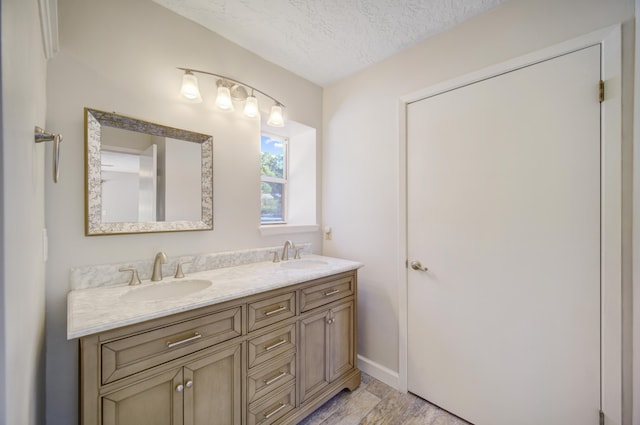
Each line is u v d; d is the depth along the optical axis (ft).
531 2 4.09
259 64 5.93
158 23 4.50
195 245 4.97
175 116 4.70
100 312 2.93
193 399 3.33
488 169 4.55
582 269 3.71
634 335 3.34
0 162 1.30
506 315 4.37
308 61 6.14
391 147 5.92
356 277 5.84
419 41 5.40
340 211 7.02
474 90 4.70
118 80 4.10
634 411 3.33
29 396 2.27
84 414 2.60
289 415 4.39
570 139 3.79
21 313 1.84
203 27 5.03
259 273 4.84
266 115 6.12
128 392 2.85
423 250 5.39
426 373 5.33
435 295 5.21
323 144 7.45
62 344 3.59
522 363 4.22
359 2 4.35
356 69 6.49
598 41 3.56
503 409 4.40
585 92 3.67
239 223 5.63
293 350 4.49
